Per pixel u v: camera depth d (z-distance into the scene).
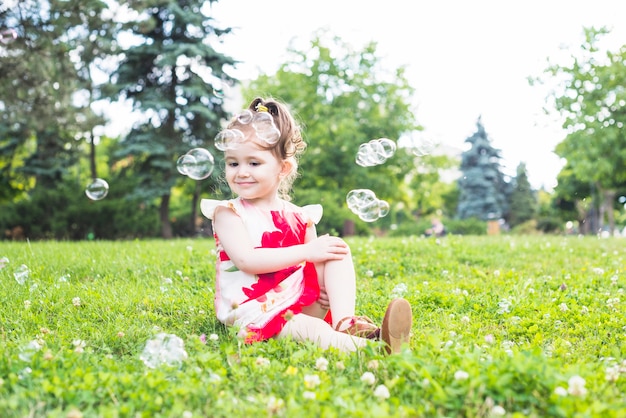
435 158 30.34
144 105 19.22
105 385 2.07
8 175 23.28
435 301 4.09
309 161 26.55
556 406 1.84
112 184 19.08
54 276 4.82
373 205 4.17
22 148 23.19
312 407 1.88
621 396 2.04
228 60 20.39
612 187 29.98
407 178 31.94
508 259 6.99
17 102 13.64
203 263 5.60
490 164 40.25
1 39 11.33
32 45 12.96
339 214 20.67
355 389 2.08
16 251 6.62
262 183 2.99
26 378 2.11
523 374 2.01
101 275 5.10
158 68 20.25
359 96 27.84
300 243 3.11
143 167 20.55
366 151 4.35
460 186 41.47
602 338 3.15
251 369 2.30
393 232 26.39
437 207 43.38
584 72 21.84
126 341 2.89
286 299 2.84
